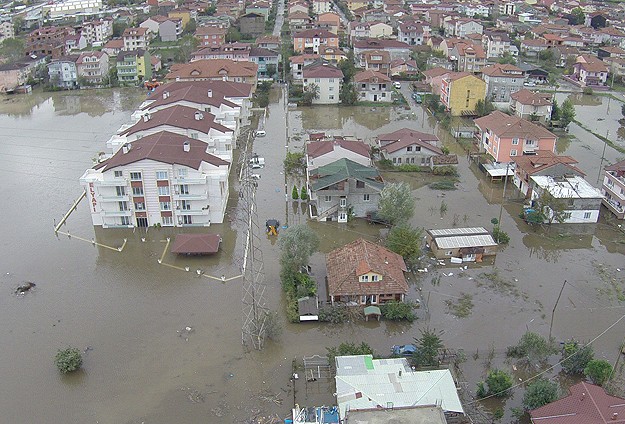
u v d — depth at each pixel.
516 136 83.62
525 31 193.38
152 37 188.50
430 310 52.78
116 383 44.50
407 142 85.81
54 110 121.38
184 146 69.19
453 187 79.69
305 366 45.06
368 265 52.22
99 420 41.00
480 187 80.00
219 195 67.75
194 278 58.25
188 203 67.50
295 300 52.59
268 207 73.25
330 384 43.81
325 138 92.31
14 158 92.19
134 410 41.88
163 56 164.50
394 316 50.69
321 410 40.38
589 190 70.44
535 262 61.12
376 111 117.69
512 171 80.75
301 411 40.56
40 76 143.75
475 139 97.44
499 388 41.66
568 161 76.56
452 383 40.28
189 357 47.12
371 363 42.34
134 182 66.19
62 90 138.62
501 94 122.38
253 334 48.56
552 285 56.94
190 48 158.75
